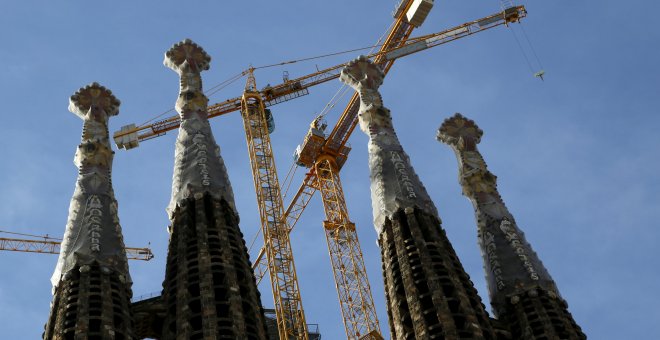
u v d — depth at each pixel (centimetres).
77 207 9419
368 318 12656
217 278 8725
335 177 14625
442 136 11012
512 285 9381
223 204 9656
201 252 8906
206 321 8156
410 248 9250
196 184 9738
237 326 8175
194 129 10475
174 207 9619
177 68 11425
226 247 9050
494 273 9569
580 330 9025
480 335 8431
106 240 9056
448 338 8288
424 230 9519
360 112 10938
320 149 14675
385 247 9494
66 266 8775
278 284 11919
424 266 9025
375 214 9838
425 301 8788
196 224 9288
